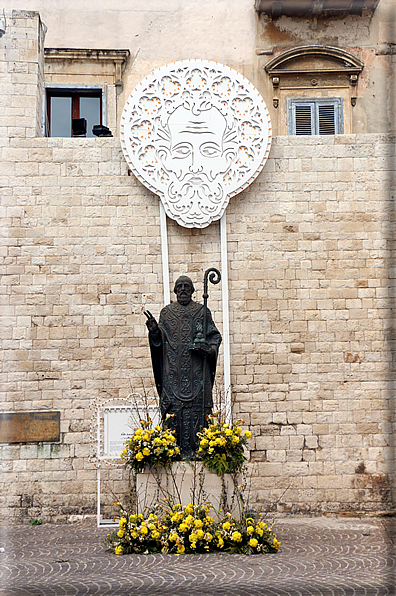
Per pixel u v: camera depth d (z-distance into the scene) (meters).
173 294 13.38
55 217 13.49
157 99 13.66
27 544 9.87
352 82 16.20
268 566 7.54
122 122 13.52
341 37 16.25
